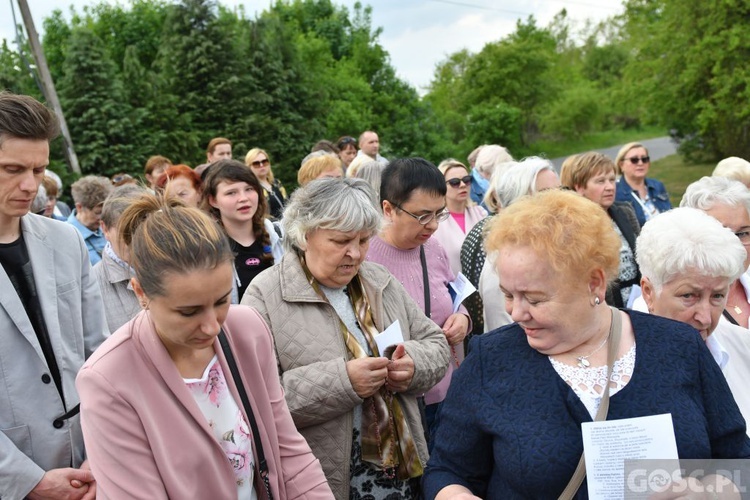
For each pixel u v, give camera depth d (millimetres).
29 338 2215
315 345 2439
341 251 2418
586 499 1620
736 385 2424
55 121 2229
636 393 1684
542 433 1668
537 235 1689
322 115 26688
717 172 4578
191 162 21828
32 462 2176
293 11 40094
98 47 20172
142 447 1650
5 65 20312
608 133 48375
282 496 1909
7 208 2158
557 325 1709
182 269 1542
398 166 3146
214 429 1789
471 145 36562
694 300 2225
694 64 24109
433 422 3232
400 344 2453
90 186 5246
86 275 2527
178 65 23719
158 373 1700
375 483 2459
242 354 1889
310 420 2354
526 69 39156
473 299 3408
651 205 6707
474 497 1729
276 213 7066
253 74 24562
